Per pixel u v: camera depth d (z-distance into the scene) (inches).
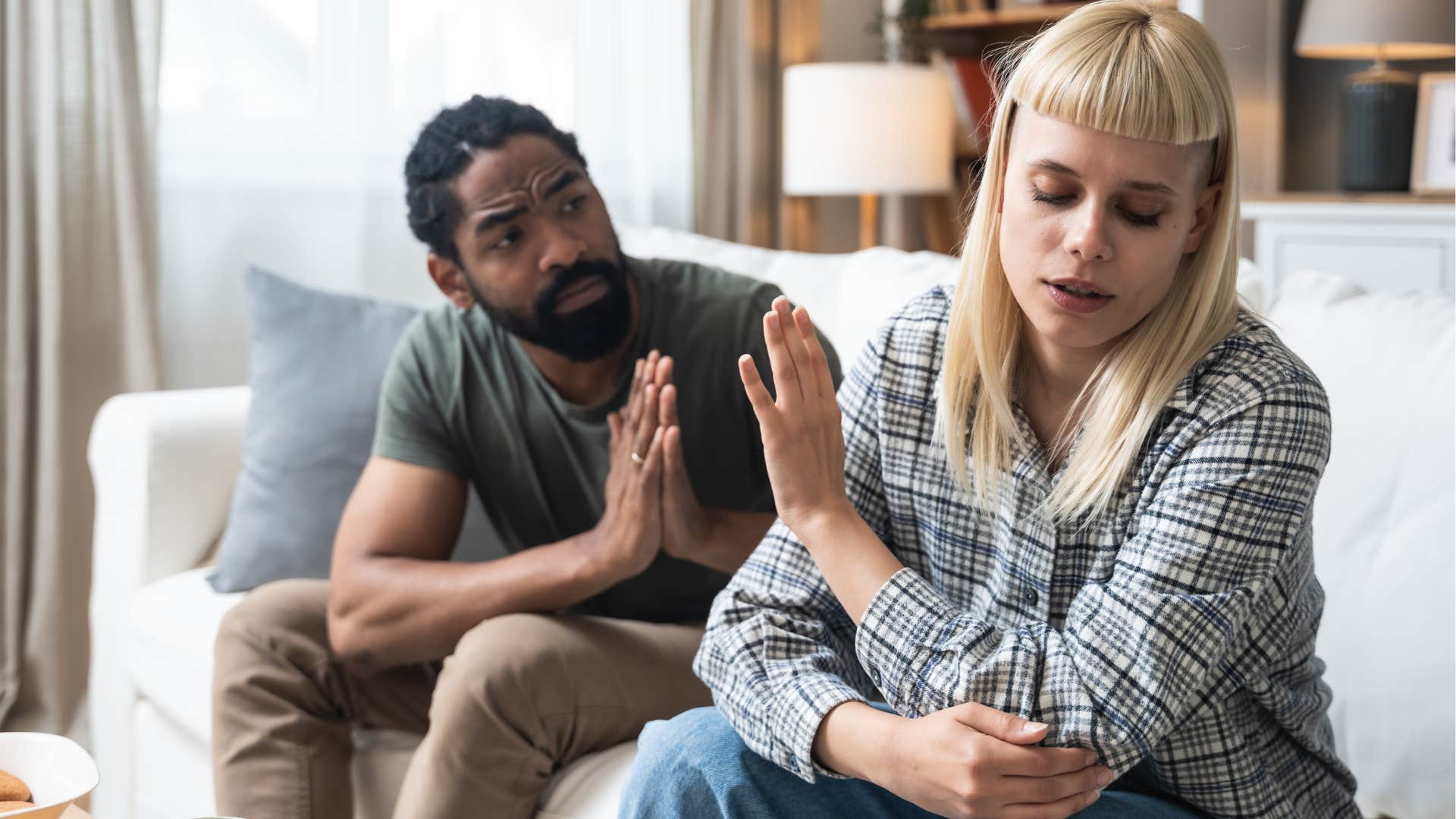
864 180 127.7
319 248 112.2
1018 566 40.7
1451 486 47.4
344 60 112.0
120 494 75.0
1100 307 36.1
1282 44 139.4
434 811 49.2
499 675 49.5
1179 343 37.6
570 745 51.7
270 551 69.9
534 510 60.1
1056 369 40.0
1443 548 47.1
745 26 137.6
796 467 40.1
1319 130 141.8
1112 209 35.3
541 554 54.6
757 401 40.1
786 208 141.7
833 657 41.8
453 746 49.2
